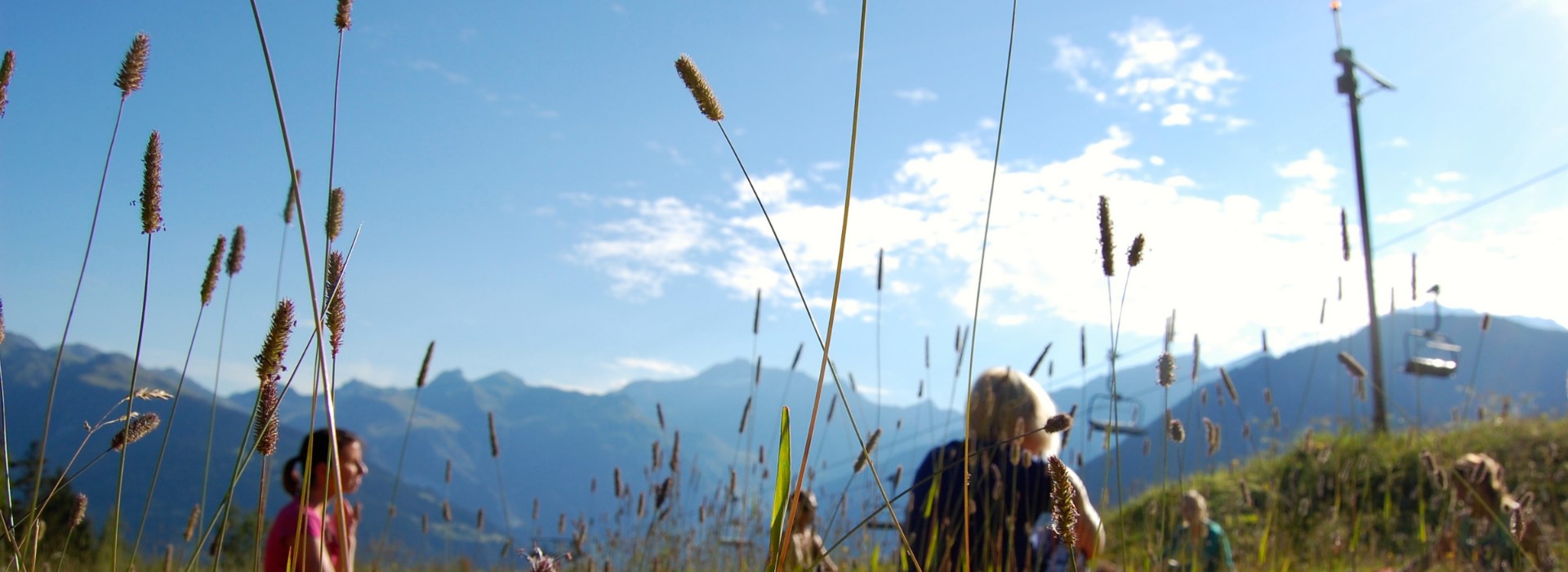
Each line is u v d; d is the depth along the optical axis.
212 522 1.76
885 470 4.76
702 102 1.73
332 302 1.83
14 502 1.92
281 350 1.71
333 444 1.50
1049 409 3.96
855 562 4.78
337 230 1.94
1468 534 4.97
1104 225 2.66
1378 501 6.42
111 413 2.02
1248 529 6.50
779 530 1.61
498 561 4.96
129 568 2.04
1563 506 7.92
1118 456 2.92
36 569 1.89
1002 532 3.89
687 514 6.35
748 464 6.22
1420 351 11.33
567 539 5.03
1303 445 6.39
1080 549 3.75
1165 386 3.51
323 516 1.74
